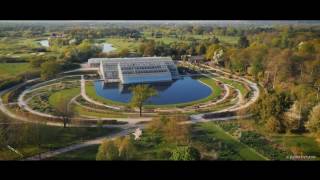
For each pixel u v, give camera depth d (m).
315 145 78.38
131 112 92.31
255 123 87.12
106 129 83.69
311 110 85.94
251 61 121.19
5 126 80.75
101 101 98.31
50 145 77.50
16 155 74.44
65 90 104.81
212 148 76.19
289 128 84.12
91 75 116.44
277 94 89.50
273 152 75.62
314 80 106.69
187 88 110.50
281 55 116.31
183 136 80.19
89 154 74.44
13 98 97.50
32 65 113.38
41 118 85.44
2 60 115.25
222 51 128.38
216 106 96.75
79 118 87.69
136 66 115.25
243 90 107.94
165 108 95.19
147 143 77.94
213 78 119.06
